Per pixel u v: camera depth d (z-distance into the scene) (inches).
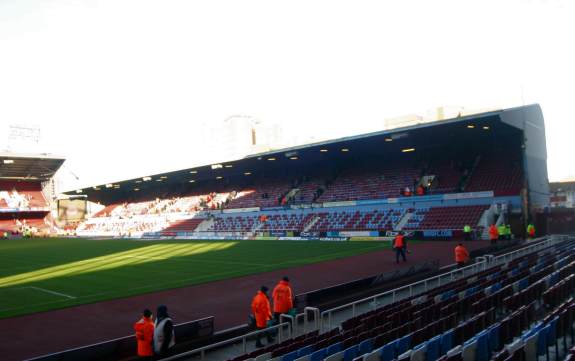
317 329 427.8
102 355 373.4
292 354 299.6
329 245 1430.9
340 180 2041.1
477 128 1434.5
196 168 2196.1
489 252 965.8
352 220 1770.4
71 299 661.3
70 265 1086.4
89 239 2289.6
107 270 967.0
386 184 1841.8
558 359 338.0
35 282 826.2
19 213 3073.3
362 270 863.7
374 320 409.7
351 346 322.3
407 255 1061.1
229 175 2556.6
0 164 2755.9
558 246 980.6
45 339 466.3
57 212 3363.7
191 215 2438.5
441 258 975.6
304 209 1977.1
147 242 1878.7
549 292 413.4
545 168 1649.9
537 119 1583.4
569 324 350.6
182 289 719.7
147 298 657.0
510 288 461.4
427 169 1800.0
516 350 249.8
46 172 3063.5
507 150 1646.2
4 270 1024.2
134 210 2945.4
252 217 2153.1
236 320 522.6
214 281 785.6
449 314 398.9
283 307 452.8
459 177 1648.6
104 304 624.1
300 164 2231.8
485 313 371.6
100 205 3531.0
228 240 1834.4
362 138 1549.0
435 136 1584.6
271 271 883.4
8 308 609.9
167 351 343.9
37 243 2005.4
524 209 1389.0
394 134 1488.7
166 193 2942.9
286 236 1844.2
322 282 744.3
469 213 1483.8
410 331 366.3
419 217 1592.0
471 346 283.7
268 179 2410.2
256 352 335.3
